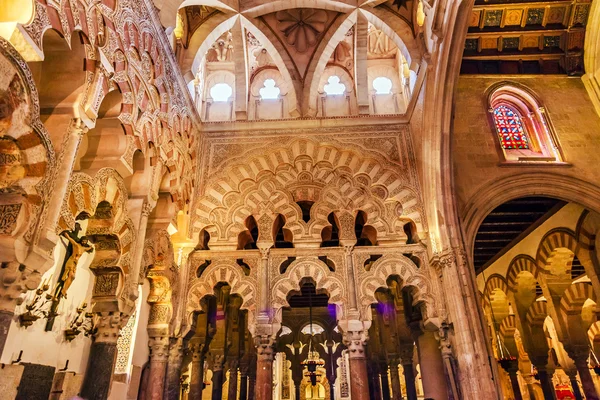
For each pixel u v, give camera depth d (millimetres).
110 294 5715
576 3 9828
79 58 4480
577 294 11055
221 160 9727
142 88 6137
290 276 8641
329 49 10203
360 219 10109
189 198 8922
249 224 9523
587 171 9195
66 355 5730
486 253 13734
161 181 7586
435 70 8406
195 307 8414
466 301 7801
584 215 10023
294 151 9820
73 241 5629
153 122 6551
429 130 8773
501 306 14969
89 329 6082
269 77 11336
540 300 12188
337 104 10867
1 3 3584
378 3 9609
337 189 9492
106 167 5457
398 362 12055
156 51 6832
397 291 11367
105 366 5500
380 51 11516
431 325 8258
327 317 14391
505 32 10234
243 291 8539
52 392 4980
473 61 10523
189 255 8852
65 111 4363
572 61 10367
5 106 3504
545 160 9312
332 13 10336
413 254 8844
